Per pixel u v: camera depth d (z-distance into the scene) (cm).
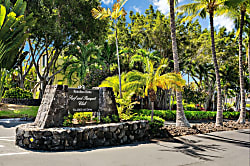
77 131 713
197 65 2588
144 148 752
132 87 1234
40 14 2020
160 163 576
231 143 888
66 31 2184
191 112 2205
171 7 1312
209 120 2231
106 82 1720
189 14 1564
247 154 701
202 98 2598
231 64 2781
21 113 1695
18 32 1805
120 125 832
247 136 1090
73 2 2094
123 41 2642
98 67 2609
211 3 1495
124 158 613
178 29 2397
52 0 2031
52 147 677
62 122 802
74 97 866
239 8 1670
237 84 2980
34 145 686
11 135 932
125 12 1641
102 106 945
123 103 1098
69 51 2444
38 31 2127
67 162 558
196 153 699
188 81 3306
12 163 533
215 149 766
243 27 1930
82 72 2398
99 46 2723
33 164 530
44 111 805
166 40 2250
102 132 779
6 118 1571
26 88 4134
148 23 2353
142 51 2206
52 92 821
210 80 3400
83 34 2308
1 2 1761
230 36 2677
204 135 1073
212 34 1560
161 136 974
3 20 1603
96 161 577
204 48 2316
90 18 2225
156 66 2250
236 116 2569
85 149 709
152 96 1121
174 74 1081
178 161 599
